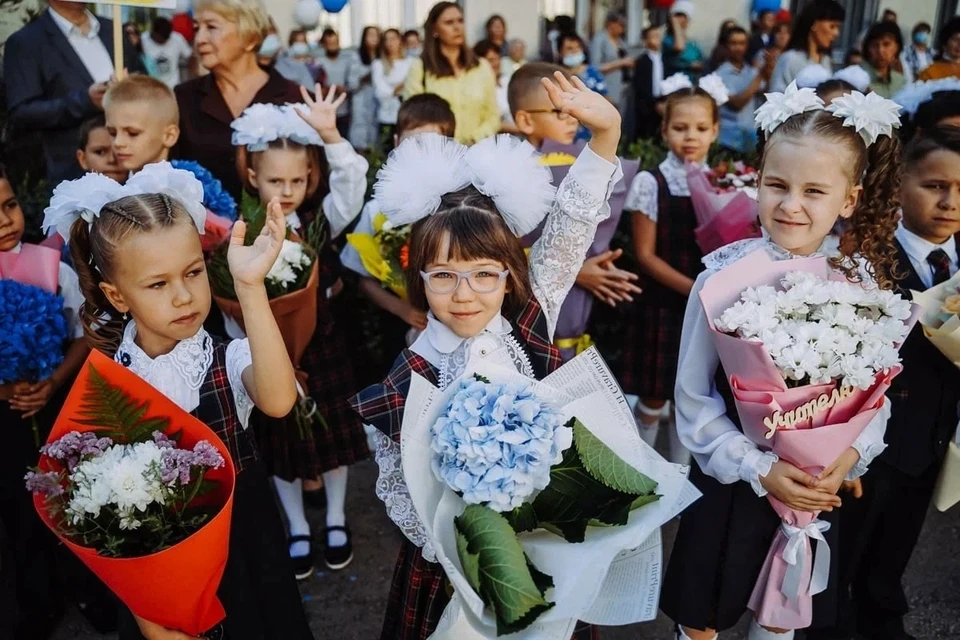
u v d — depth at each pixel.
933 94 3.05
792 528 1.85
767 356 1.67
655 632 2.60
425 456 1.53
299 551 2.83
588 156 1.76
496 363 1.67
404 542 1.81
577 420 1.56
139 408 1.61
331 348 2.82
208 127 3.18
